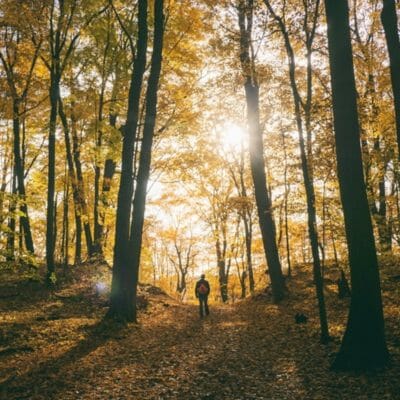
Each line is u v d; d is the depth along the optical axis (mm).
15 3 15750
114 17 19688
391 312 12266
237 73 14742
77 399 7566
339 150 8969
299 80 17562
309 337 11711
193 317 17891
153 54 15133
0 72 19281
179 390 8016
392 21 10727
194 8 17953
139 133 20641
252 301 21688
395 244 15844
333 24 9141
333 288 18312
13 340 11312
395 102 10797
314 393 7367
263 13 12586
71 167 20328
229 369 9344
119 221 14844
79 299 16812
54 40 18484
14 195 12406
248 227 30406
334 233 14523
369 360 8234
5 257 12297
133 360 10188
